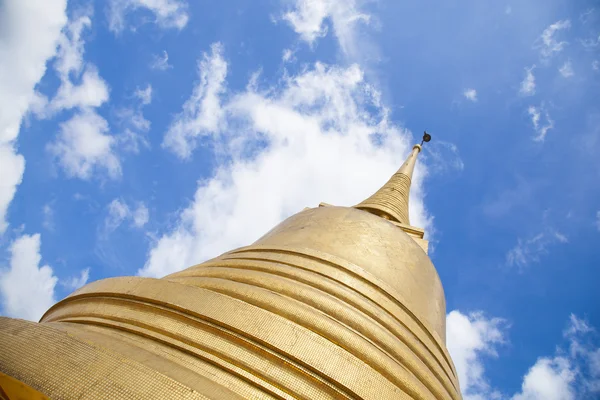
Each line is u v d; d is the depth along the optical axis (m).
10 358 5.73
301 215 14.95
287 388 6.81
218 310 7.75
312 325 8.00
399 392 7.38
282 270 10.10
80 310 8.78
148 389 5.38
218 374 6.86
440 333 12.45
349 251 12.05
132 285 8.61
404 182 24.03
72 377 5.48
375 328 8.83
